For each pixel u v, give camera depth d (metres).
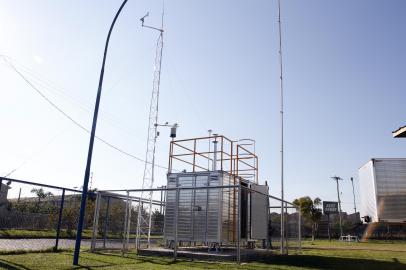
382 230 47.22
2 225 21.02
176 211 11.43
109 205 14.30
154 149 28.77
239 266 9.66
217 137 15.41
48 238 21.28
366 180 44.81
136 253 12.74
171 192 14.53
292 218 18.84
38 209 23.52
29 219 22.66
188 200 14.02
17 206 23.58
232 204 14.23
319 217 61.78
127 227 13.45
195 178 14.16
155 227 15.50
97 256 11.24
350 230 56.38
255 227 15.42
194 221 13.66
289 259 12.36
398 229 46.66
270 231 17.20
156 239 15.45
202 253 11.56
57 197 23.50
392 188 40.16
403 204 39.50
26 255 10.41
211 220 13.31
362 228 49.78
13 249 11.68
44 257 10.02
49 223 23.58
